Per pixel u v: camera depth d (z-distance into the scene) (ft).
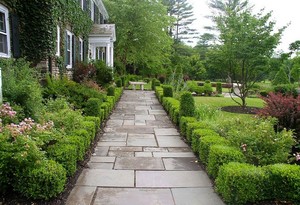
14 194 9.18
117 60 80.94
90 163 13.55
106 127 22.41
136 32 74.33
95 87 33.06
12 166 8.95
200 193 10.40
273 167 9.46
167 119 26.58
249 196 8.96
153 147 16.76
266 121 14.02
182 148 16.62
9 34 23.67
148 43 76.48
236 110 33.58
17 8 25.03
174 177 11.93
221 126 15.53
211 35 115.55
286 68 84.69
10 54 23.35
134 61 85.76
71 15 35.86
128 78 77.97
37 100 15.25
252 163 11.61
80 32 42.42
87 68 37.40
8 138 9.29
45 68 26.86
